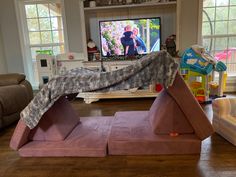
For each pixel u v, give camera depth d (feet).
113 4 12.79
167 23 13.48
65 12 13.52
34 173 5.83
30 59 14.98
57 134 6.95
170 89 6.13
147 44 13.09
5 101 8.88
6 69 14.70
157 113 6.96
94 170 5.82
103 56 13.42
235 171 5.47
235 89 13.57
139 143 6.40
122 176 5.50
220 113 7.37
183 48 13.46
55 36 14.49
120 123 7.82
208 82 11.34
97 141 6.82
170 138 6.44
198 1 12.71
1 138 8.27
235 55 13.69
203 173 5.43
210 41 13.66
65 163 6.25
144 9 13.41
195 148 6.29
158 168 5.75
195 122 6.23
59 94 6.29
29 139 7.11
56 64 13.46
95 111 10.96
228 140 7.02
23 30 14.20
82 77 6.21
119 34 13.06
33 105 6.39
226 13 13.19
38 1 13.88
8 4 13.70
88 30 14.03
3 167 6.20
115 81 6.02
